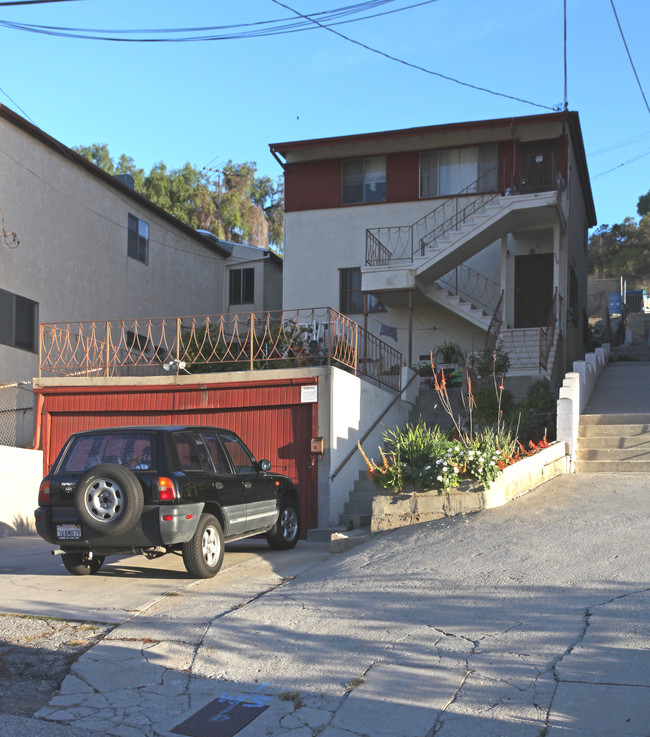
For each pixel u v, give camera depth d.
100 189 23.53
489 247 22.98
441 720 4.79
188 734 4.91
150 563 10.04
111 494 8.09
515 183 22.14
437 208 22.66
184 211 47.50
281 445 13.52
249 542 12.13
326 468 13.09
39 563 10.59
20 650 6.45
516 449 11.02
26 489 14.91
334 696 5.27
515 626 6.02
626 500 9.52
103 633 6.84
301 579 8.23
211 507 9.10
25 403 19.56
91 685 5.73
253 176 54.34
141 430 8.77
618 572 6.91
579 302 26.69
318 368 13.37
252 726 4.96
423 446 9.98
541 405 15.41
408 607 6.73
